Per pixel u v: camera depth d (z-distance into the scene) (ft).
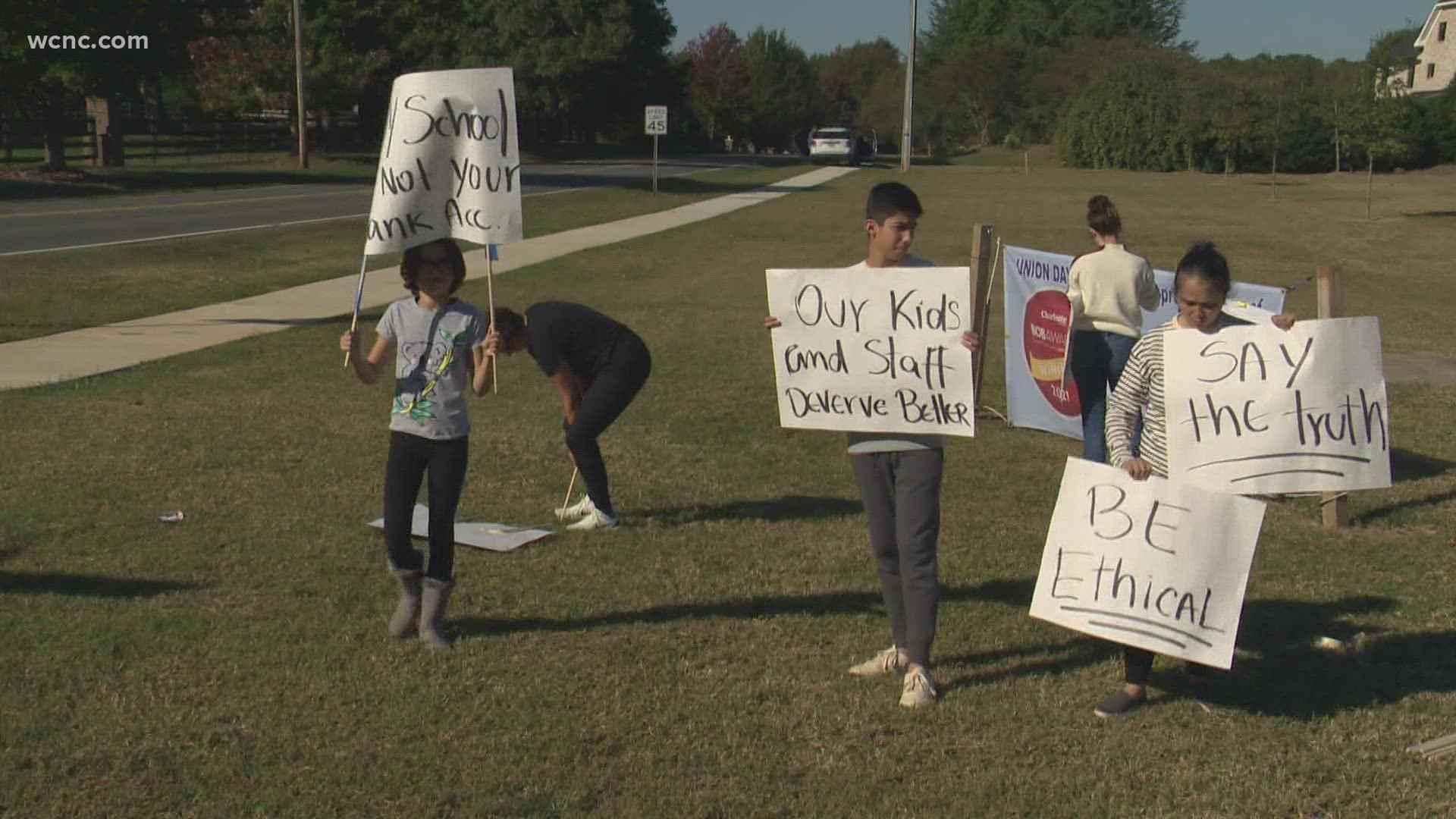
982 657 18.08
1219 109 201.36
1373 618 19.94
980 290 32.71
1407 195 145.18
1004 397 37.73
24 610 18.61
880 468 16.79
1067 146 224.74
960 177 178.50
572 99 217.97
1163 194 144.15
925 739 15.49
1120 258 26.16
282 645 17.61
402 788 14.01
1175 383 15.65
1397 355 46.47
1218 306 15.56
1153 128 213.46
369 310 51.60
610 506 23.65
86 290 54.24
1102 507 15.88
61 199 103.81
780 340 16.89
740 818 13.60
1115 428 16.26
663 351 43.39
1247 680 17.56
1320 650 18.67
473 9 203.92
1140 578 15.69
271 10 175.11
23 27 108.27
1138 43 283.79
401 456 17.19
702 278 65.51
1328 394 15.42
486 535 22.61
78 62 111.14
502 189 17.26
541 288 60.18
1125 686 16.48
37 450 27.86
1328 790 14.44
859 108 377.30
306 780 14.14
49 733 14.99
